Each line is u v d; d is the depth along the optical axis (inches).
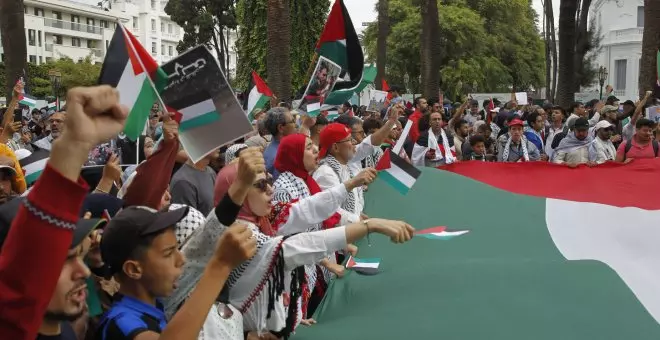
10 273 72.8
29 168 209.9
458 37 1696.6
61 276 88.2
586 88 2007.9
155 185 131.4
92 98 73.8
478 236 244.2
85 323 113.0
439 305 166.9
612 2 2138.3
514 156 423.8
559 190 323.3
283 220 162.6
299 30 1159.6
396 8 1822.1
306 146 188.4
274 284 137.7
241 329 133.0
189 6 1961.1
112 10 2847.0
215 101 132.7
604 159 393.1
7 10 606.2
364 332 153.0
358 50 320.8
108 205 129.6
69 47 2615.7
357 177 167.0
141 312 101.3
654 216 250.2
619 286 178.9
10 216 96.3
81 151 73.5
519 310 161.2
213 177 206.7
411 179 194.4
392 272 198.7
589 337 145.9
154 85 133.4
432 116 411.5
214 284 91.0
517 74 1941.4
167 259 101.4
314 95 301.3
